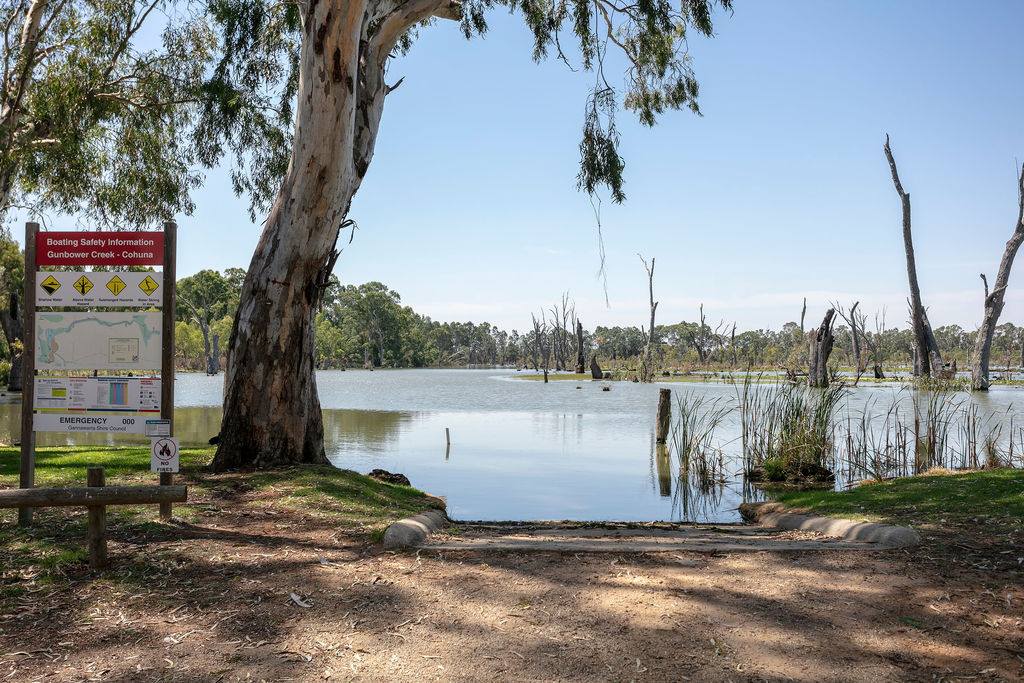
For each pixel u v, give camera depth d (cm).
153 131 1803
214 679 364
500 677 365
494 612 448
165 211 1833
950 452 1449
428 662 382
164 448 658
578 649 396
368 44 1106
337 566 539
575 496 1089
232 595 476
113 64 1578
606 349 12719
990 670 371
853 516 712
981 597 469
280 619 438
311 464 971
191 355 10056
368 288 12681
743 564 543
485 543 608
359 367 12719
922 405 2655
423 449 1578
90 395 661
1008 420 2073
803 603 461
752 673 368
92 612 448
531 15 1197
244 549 580
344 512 732
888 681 360
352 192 1060
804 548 580
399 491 909
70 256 676
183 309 9594
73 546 570
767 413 1530
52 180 1691
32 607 455
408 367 13662
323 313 13338
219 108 1484
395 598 472
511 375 7988
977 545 581
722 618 437
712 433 1880
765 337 11812
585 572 526
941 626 425
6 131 1485
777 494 1127
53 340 668
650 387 4562
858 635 412
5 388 3772
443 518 764
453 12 1224
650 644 402
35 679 366
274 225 977
